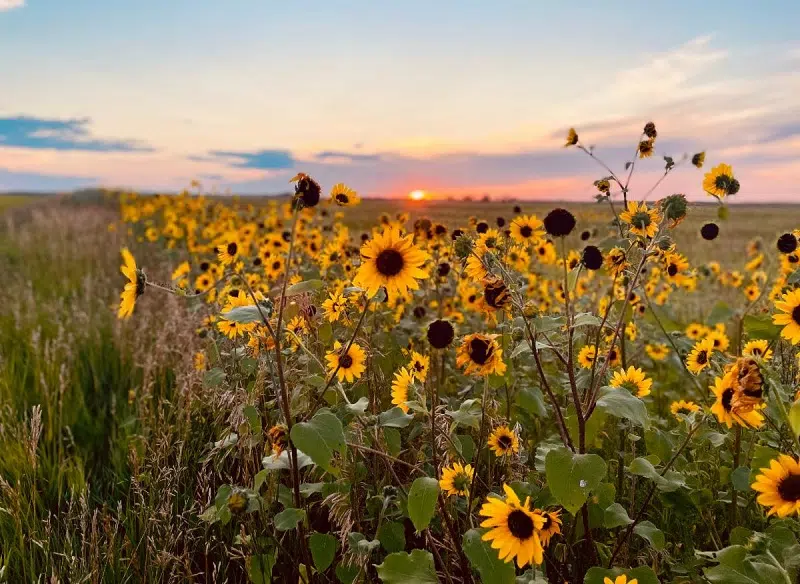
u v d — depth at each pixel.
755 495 0.95
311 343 1.08
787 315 0.78
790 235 1.18
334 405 0.93
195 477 1.14
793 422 0.61
